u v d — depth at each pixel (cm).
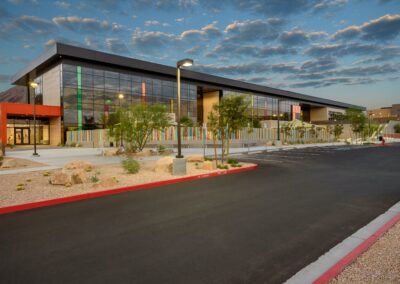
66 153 2394
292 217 585
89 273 356
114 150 2117
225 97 1503
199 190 881
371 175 1177
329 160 1847
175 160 1128
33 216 613
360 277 323
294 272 352
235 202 720
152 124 2208
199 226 534
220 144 3303
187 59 1147
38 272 361
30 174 1185
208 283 328
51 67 4062
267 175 1193
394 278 317
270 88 6938
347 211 626
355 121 5644
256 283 327
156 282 332
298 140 4878
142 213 628
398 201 717
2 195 781
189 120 4734
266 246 436
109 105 4225
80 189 860
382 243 424
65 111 3791
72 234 498
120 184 938
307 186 934
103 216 607
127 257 402
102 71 4166
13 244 454
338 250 414
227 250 422
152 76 4778
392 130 7800
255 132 3947
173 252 417
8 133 3947
